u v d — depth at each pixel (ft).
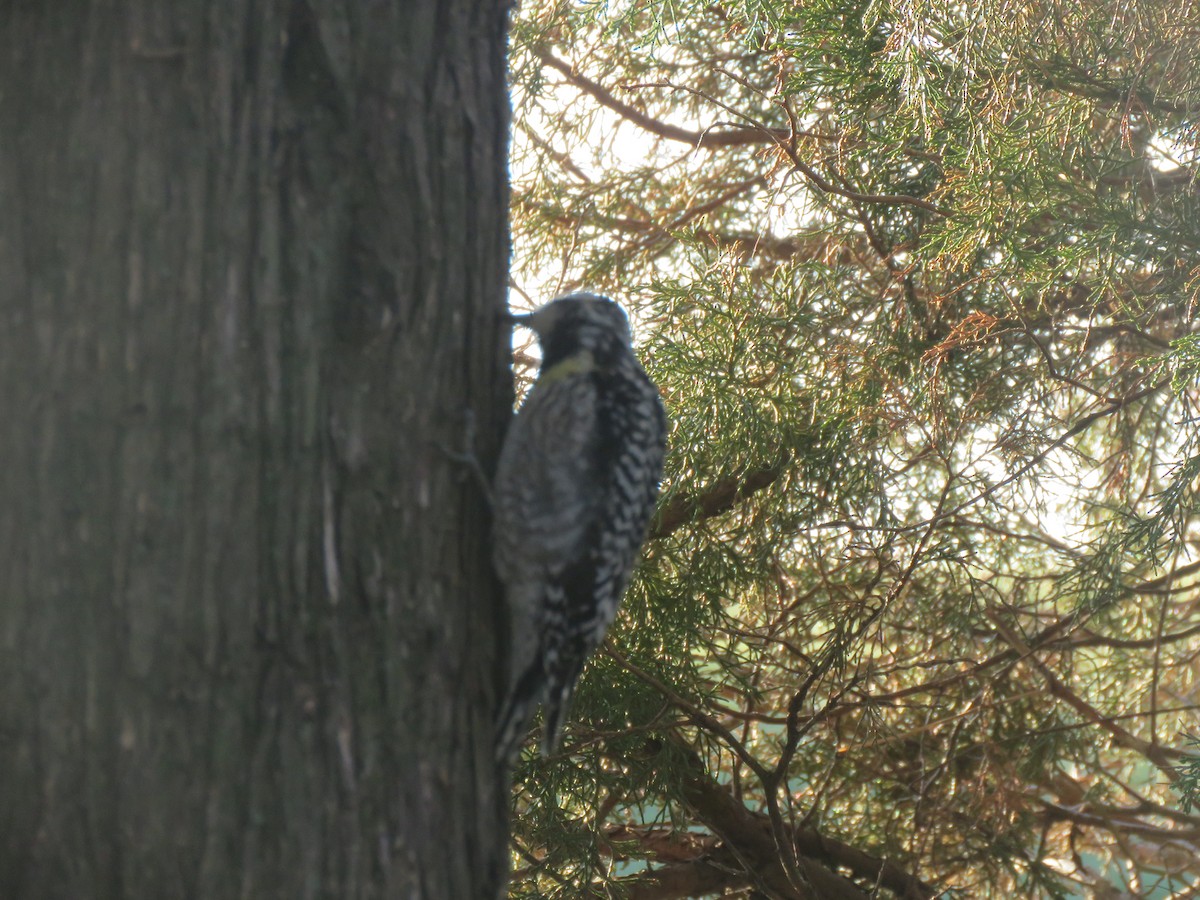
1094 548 26.04
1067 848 37.81
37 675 10.38
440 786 12.03
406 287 11.97
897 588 24.91
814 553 27.09
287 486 11.09
